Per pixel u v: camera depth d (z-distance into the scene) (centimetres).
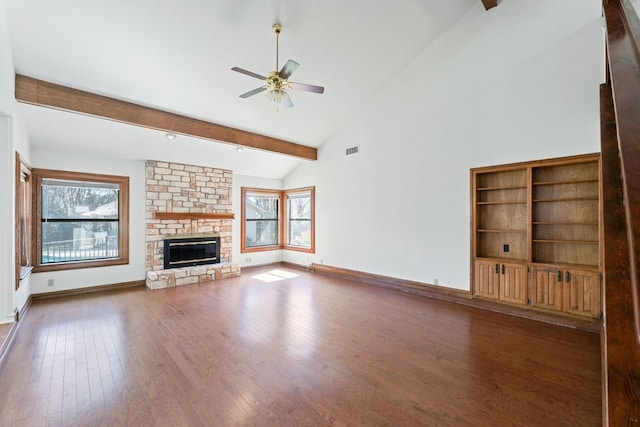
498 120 418
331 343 321
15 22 293
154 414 209
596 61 344
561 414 207
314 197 717
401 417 206
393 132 545
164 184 595
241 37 365
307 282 605
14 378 253
